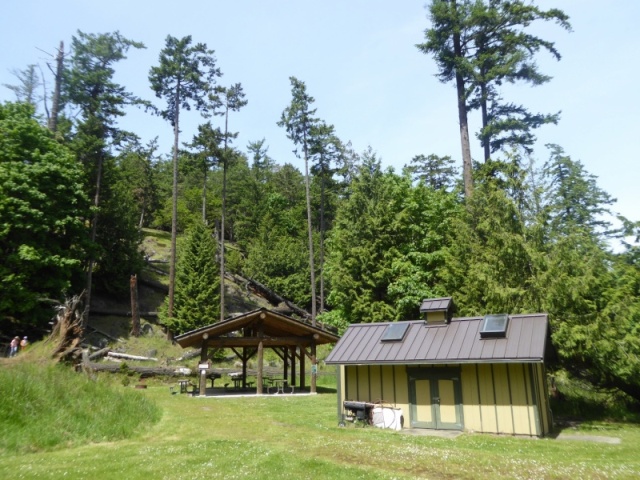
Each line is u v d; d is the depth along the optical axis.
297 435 12.58
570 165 30.47
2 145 27.92
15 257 25.14
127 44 35.56
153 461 9.12
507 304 19.11
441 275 25.67
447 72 31.05
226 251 50.62
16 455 9.36
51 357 15.20
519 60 27.72
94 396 13.62
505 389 13.84
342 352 16.09
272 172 78.31
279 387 24.08
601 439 13.02
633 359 16.16
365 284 30.38
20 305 25.31
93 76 33.75
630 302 17.48
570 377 20.05
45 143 29.27
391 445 11.25
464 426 14.12
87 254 30.41
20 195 26.77
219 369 28.78
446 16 29.09
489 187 23.19
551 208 20.62
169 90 38.88
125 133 34.81
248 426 13.88
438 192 32.28
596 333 16.50
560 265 18.50
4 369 12.70
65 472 8.08
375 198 32.38
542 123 29.22
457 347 14.45
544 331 13.91
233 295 42.62
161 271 42.66
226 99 41.56
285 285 45.00
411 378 15.19
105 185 35.03
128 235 36.22
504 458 9.92
